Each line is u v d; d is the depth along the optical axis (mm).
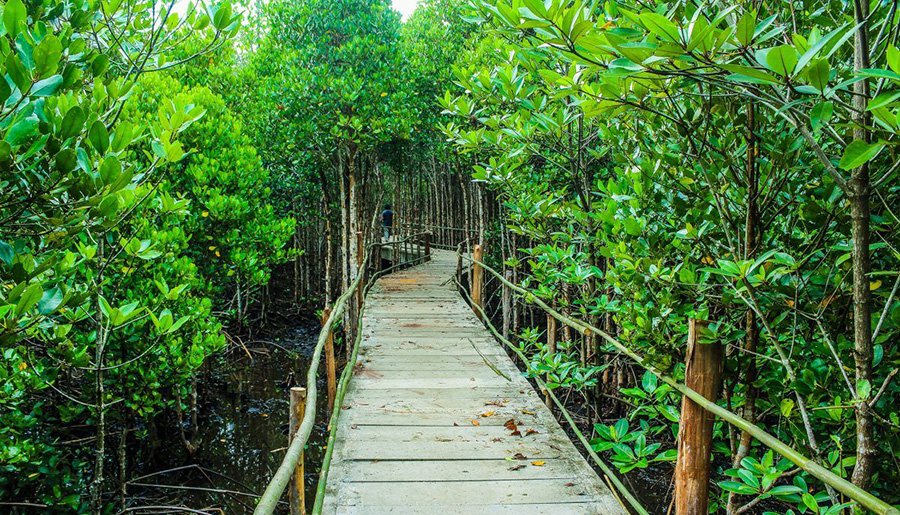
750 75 1402
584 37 1609
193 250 9320
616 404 5988
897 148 1992
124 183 2230
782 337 2619
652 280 2846
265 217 10406
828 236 2461
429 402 4086
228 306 11961
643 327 2641
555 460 3137
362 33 11555
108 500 5594
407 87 11555
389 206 23703
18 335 2180
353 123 10375
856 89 1641
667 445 4184
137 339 5578
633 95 2320
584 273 3697
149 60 3568
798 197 2551
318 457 7633
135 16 3496
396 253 14672
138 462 6895
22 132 1845
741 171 2621
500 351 5629
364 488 2805
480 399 4156
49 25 2615
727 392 2781
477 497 2725
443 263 14320
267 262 10711
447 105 4504
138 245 3822
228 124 9797
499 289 11602
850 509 1773
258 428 8641
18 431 4590
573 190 7945
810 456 2217
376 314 7621
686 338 2695
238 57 17500
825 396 2336
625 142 3727
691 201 2928
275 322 14812
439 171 19859
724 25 2287
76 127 2076
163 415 7637
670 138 2969
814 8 2559
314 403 2385
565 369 3730
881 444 2215
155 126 3111
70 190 2178
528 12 1696
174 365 6199
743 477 2068
